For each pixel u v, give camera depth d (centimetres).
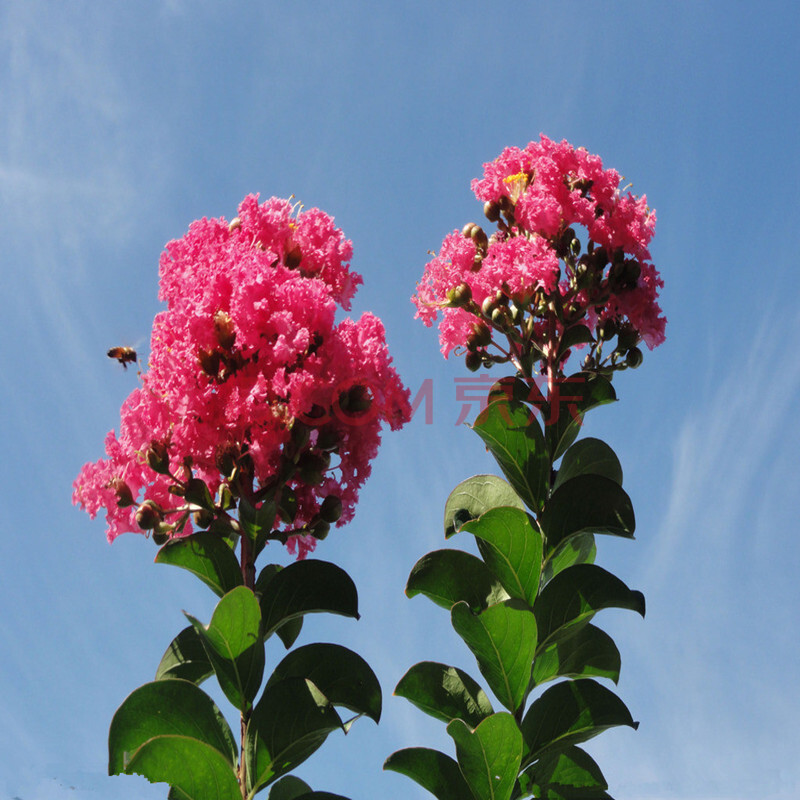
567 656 71
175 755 61
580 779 70
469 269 75
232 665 64
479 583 70
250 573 66
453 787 67
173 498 67
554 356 74
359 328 67
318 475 67
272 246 69
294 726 63
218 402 65
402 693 68
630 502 69
